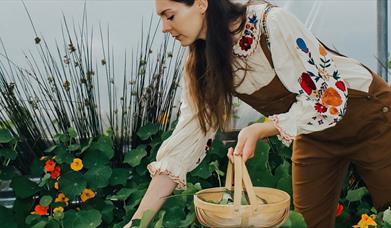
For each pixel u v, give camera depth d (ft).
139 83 11.55
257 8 7.38
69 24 11.07
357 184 11.59
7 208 10.84
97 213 10.51
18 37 10.92
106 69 11.31
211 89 7.48
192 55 7.74
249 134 6.97
